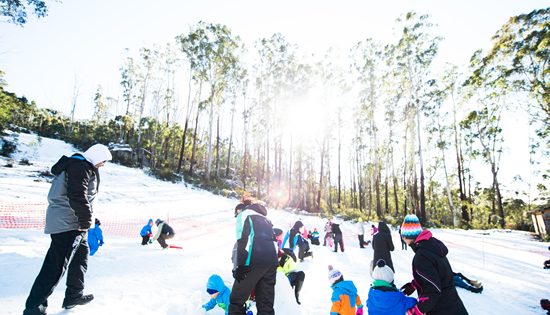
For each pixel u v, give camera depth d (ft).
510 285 24.80
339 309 12.25
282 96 136.15
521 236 73.46
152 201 64.64
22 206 37.27
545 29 89.51
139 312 11.71
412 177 120.06
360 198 145.07
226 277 19.70
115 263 19.61
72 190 9.38
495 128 113.39
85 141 122.21
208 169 116.78
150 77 146.82
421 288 8.98
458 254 42.91
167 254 26.12
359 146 145.07
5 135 88.17
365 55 124.06
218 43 119.24
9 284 12.26
